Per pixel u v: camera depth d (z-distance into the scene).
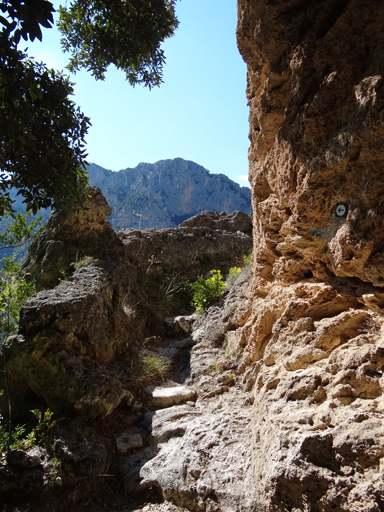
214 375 4.52
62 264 6.08
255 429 2.72
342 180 2.47
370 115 2.09
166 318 6.52
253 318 4.10
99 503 3.13
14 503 2.80
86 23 4.64
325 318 2.99
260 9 3.11
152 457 3.44
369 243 2.24
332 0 2.54
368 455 1.84
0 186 3.27
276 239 3.69
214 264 8.87
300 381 2.61
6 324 4.15
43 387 3.77
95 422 3.69
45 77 3.24
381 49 2.18
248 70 4.38
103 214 6.76
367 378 2.24
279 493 2.09
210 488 2.67
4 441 3.20
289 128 2.89
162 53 5.01
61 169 3.36
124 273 6.14
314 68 2.66
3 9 2.20
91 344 4.20
